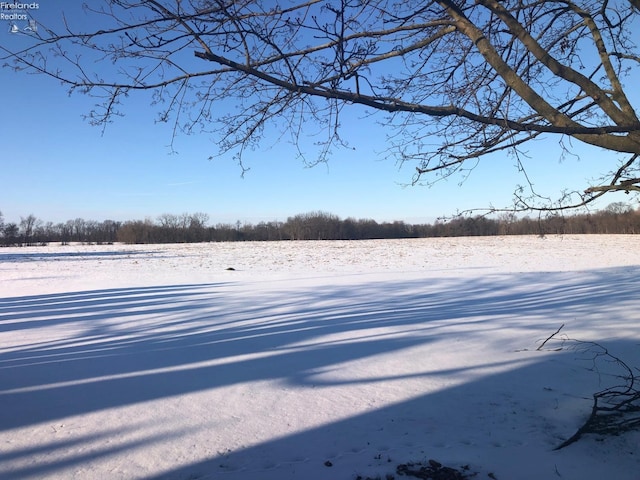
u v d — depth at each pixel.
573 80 3.34
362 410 4.72
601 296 12.27
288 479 3.42
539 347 6.89
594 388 5.21
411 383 5.52
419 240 71.69
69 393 5.39
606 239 57.97
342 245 58.44
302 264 29.48
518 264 26.20
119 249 61.22
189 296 14.32
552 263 26.41
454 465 3.56
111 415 4.69
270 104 3.76
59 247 76.12
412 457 3.70
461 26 3.47
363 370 6.08
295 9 3.19
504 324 8.85
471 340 7.60
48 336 8.84
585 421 4.34
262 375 5.97
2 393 5.42
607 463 3.57
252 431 4.27
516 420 4.40
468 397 5.02
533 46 3.36
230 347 7.55
